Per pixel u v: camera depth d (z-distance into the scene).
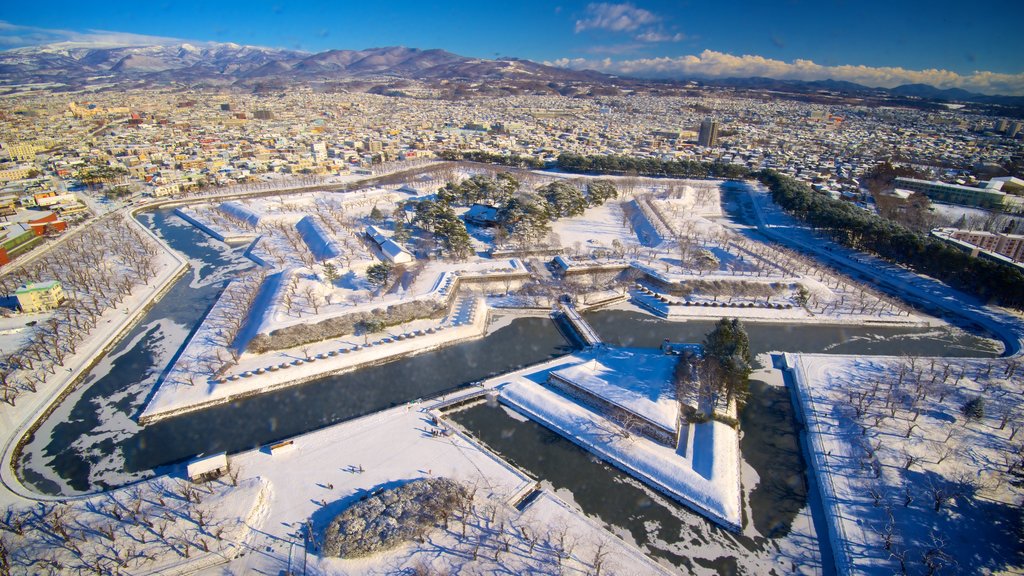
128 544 92.25
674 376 140.50
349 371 153.00
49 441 122.88
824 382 146.25
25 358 146.38
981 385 143.50
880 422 127.19
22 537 94.00
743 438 127.12
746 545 97.81
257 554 91.94
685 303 196.50
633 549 94.94
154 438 124.50
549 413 131.25
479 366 157.00
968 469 112.69
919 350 168.00
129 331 173.50
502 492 106.94
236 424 129.75
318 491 106.38
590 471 115.19
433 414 131.00
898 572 90.62
